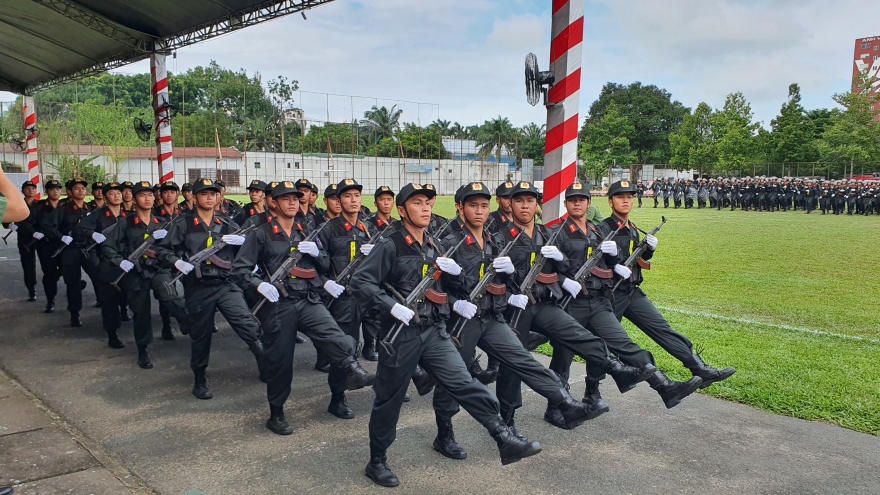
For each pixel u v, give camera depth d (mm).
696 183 42531
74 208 9141
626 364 5180
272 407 5090
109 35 13781
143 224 7266
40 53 16453
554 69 7125
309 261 5297
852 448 4734
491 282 4480
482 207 4496
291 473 4344
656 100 80062
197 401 5852
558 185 7168
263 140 65938
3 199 2404
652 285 11945
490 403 3953
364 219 7629
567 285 4996
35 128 21375
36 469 4254
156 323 9117
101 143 45562
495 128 68125
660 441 4902
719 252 16781
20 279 12484
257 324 5316
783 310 9688
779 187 37781
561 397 4328
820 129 62188
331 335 5133
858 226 25547
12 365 6875
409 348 4055
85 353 7422
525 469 4422
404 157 57250
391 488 4133
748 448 4758
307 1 10789
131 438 4945
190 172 50312
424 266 4211
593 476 4305
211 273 5766
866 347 7457
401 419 5438
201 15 12211
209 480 4223
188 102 74562
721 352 7215
